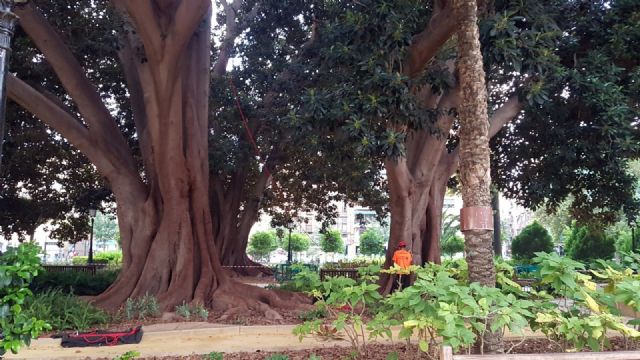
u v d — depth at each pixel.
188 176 13.11
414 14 11.12
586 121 13.23
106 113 13.49
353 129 10.43
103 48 14.55
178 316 11.36
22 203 21.72
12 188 20.77
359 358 6.82
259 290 13.13
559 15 12.80
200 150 13.53
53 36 12.38
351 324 7.39
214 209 22.94
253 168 24.66
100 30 14.35
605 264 6.45
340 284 6.63
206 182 13.58
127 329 9.66
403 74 11.19
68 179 22.27
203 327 10.04
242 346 8.47
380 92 10.58
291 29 20.17
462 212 6.07
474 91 6.23
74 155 20.50
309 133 12.80
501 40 9.78
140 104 14.28
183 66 13.20
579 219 16.86
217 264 13.34
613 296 5.75
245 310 12.11
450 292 5.14
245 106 19.62
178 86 12.31
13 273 3.76
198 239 13.15
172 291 12.38
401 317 6.12
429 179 13.98
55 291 11.69
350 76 11.89
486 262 5.88
